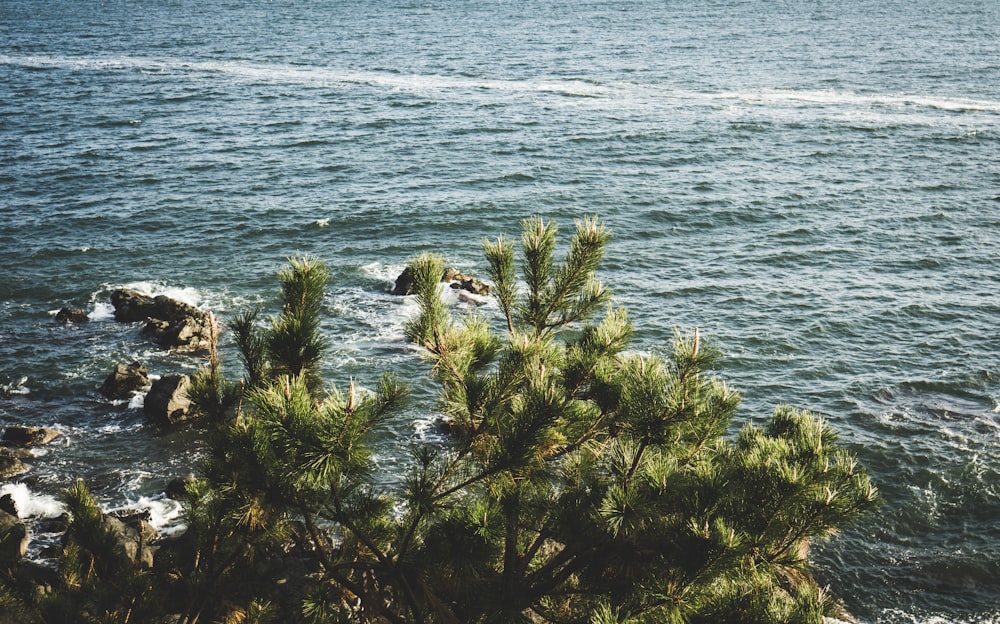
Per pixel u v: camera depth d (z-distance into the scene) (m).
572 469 9.53
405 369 39.72
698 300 48.84
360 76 133.25
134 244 57.31
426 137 90.69
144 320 45.12
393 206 66.00
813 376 40.12
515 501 9.08
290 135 91.50
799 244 58.25
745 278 52.16
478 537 8.53
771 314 46.81
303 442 7.58
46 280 50.78
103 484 31.17
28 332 43.81
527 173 76.06
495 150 84.88
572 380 10.14
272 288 50.38
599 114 102.44
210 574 9.80
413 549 9.06
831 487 8.70
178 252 56.09
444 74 134.62
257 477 8.35
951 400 37.62
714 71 133.62
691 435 9.65
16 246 56.31
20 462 31.86
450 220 63.19
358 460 7.76
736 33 185.12
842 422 35.97
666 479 8.34
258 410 7.95
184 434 34.44
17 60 147.50
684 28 197.88
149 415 35.38
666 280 51.84
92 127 94.62
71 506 10.07
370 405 7.95
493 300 46.28
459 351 9.42
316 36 190.12
